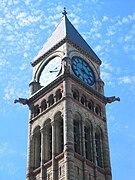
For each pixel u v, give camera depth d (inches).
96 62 4539.9
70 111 3865.7
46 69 4367.6
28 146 4033.0
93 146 3922.2
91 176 3730.3
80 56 4375.0
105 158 3964.1
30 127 4133.9
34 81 4377.5
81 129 3909.9
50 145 3941.9
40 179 3745.1
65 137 3720.5
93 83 4355.3
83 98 4128.9
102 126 4146.2
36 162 3927.2
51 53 4414.4
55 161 3720.5
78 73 4229.8
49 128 4020.7
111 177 3875.5
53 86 4136.3
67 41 4343.0
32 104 4259.4
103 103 4313.5
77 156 3715.6
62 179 3567.9
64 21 4682.6
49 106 4082.2
